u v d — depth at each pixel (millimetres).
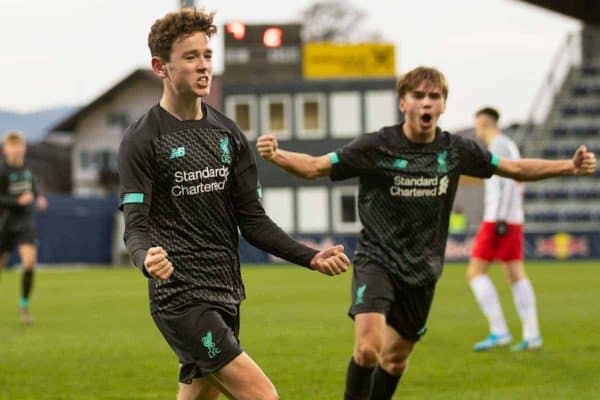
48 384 17172
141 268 9188
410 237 12977
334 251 9852
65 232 73500
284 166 12797
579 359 19391
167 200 9953
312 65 77812
